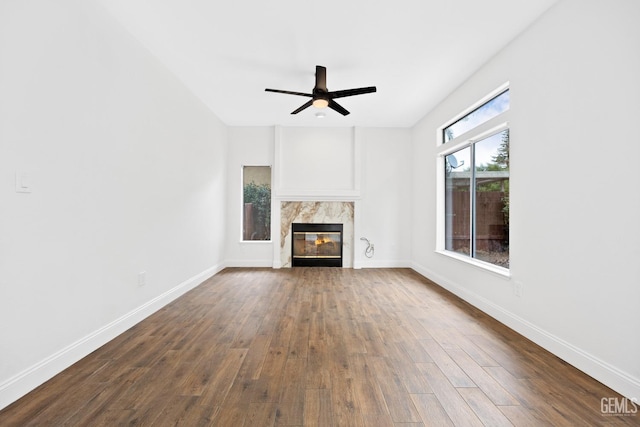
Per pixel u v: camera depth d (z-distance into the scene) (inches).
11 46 71.1
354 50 128.4
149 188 130.0
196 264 181.0
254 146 239.0
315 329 115.8
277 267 236.7
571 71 90.8
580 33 87.7
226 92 172.4
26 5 74.4
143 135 125.1
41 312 79.1
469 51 128.1
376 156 241.4
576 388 77.5
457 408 69.4
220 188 222.4
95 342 98.0
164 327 117.0
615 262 77.4
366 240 240.5
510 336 110.0
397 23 110.3
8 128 70.7
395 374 83.8
